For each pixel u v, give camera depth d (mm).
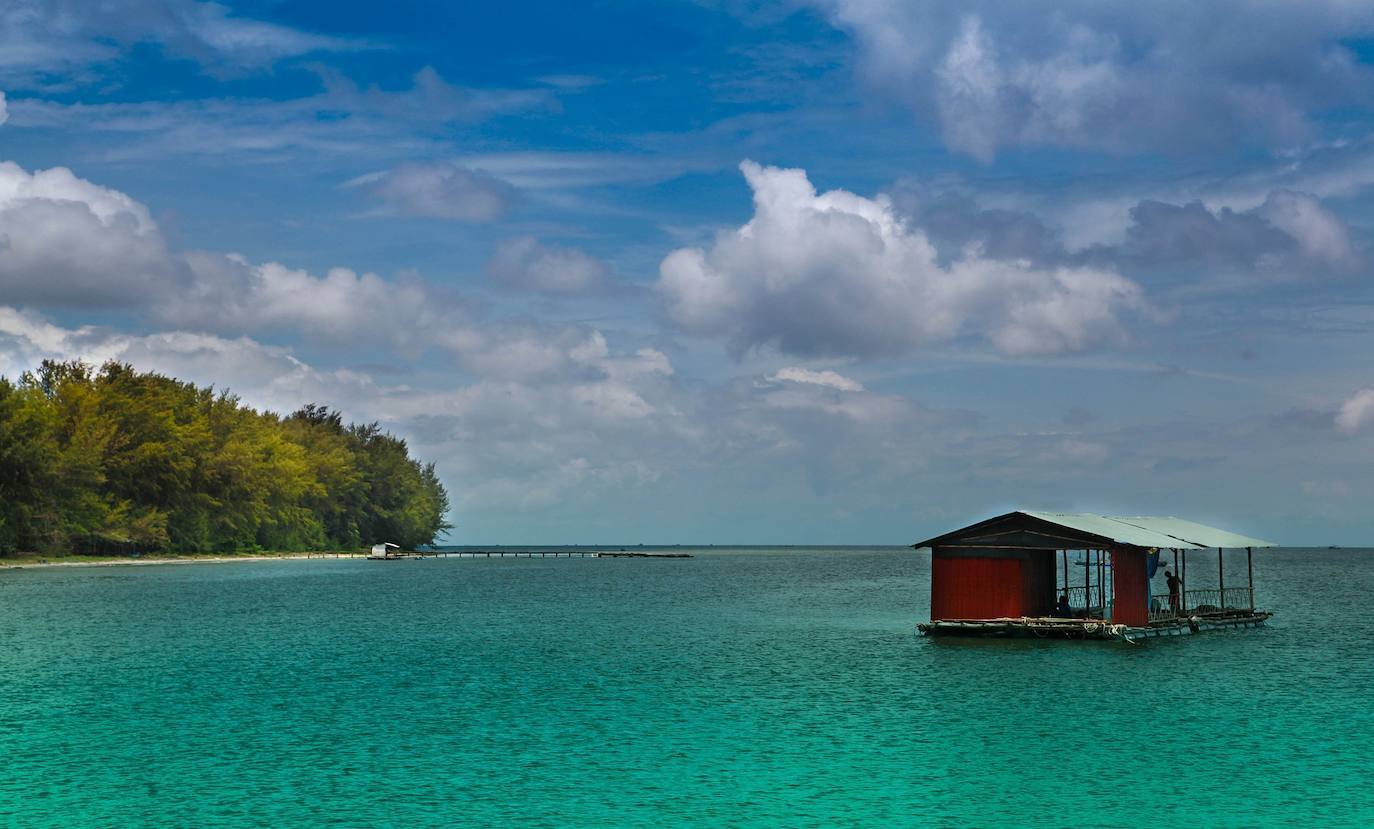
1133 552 62906
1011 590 62062
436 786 29875
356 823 26484
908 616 87125
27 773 31172
